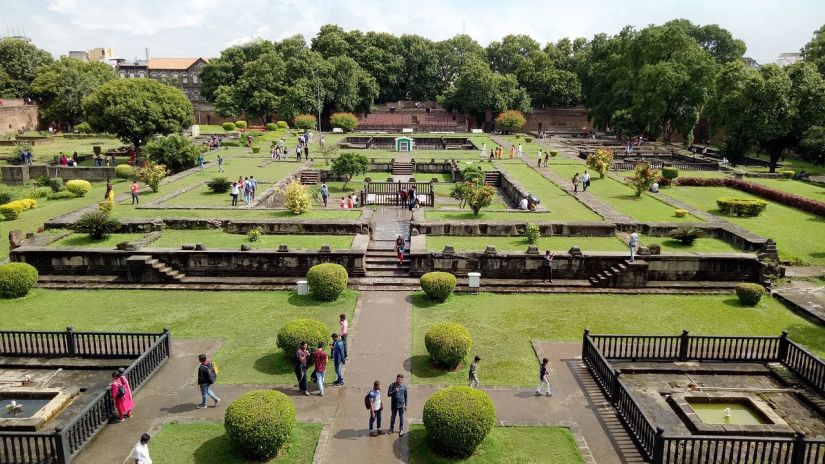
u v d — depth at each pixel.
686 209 36.66
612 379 16.14
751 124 56.34
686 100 73.62
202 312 22.70
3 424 14.63
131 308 23.09
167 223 31.64
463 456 13.75
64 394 16.14
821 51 72.12
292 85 92.00
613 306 23.83
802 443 12.73
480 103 98.38
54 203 40.84
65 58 97.62
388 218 36.03
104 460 13.49
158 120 60.34
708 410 16.17
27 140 79.38
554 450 14.10
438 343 17.92
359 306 23.44
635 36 88.06
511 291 25.23
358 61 107.38
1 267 23.88
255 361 18.62
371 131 95.50
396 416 15.40
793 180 51.72
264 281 25.91
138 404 16.00
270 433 13.17
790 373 18.12
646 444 13.84
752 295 23.84
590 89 103.88
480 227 31.16
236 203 36.25
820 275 27.59
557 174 50.03
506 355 19.30
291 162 55.12
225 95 90.75
